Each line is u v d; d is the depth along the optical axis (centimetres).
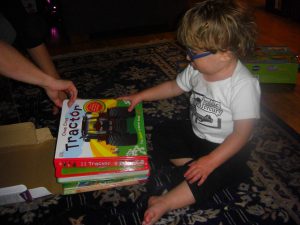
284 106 140
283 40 211
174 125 105
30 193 89
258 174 102
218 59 82
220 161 84
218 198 94
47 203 94
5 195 87
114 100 104
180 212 91
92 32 220
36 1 250
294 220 87
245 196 95
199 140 97
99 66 178
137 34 229
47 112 139
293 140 116
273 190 96
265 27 235
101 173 86
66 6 207
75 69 176
